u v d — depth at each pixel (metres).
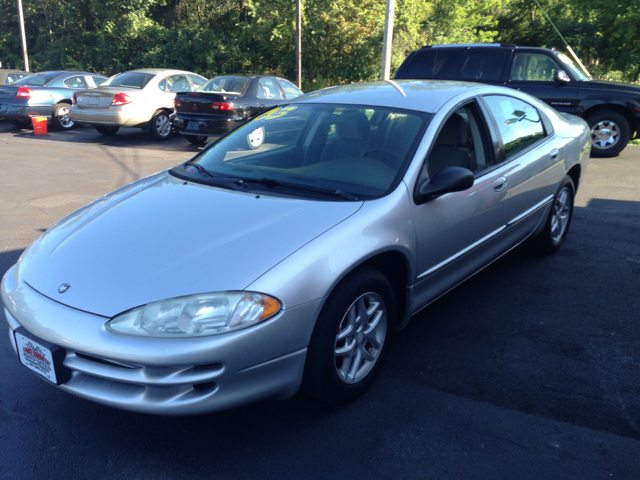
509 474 2.22
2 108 13.56
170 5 33.47
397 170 2.95
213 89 11.39
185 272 2.28
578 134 4.81
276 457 2.34
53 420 2.62
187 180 3.28
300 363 2.38
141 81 12.43
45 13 36.03
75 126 14.92
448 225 3.12
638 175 8.07
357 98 3.58
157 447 2.42
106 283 2.32
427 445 2.40
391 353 3.19
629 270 4.44
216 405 2.21
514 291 4.05
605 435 2.46
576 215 6.05
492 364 3.06
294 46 27.11
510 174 3.68
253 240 2.43
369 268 2.66
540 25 34.41
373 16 25.25
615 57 26.12
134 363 2.12
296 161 3.24
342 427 2.53
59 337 2.22
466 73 9.40
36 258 2.68
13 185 7.86
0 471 2.28
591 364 3.05
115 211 2.95
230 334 2.15
